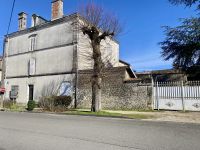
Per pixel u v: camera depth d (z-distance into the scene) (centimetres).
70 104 2009
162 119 1129
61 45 2277
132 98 1683
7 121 1018
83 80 2009
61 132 733
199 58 1914
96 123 962
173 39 2006
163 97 1564
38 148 533
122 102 1719
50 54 2366
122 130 775
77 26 1781
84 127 843
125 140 614
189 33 1945
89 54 2123
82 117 1252
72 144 569
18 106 2127
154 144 570
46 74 2358
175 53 2005
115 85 1773
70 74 2142
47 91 2311
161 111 1500
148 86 1630
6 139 629
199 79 1961
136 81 1688
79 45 2159
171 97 1537
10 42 2834
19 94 2597
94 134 698
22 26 2752
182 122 1029
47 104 1784
